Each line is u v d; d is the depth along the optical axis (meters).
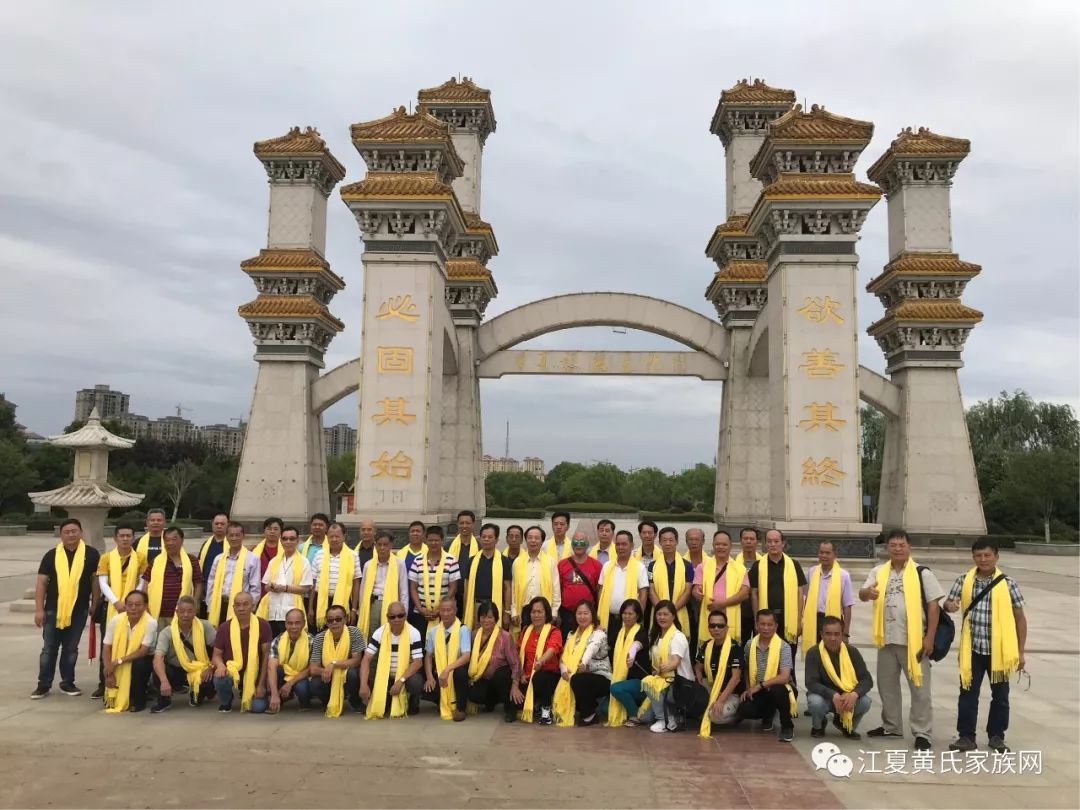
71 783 6.95
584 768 7.51
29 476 47.06
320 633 9.46
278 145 29.95
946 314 29.52
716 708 8.61
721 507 29.66
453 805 6.55
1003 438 54.81
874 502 52.41
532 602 9.32
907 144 30.34
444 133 23.08
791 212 22.22
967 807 6.68
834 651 8.66
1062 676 11.74
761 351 27.50
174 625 9.64
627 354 29.83
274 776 7.16
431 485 22.33
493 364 29.75
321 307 30.02
